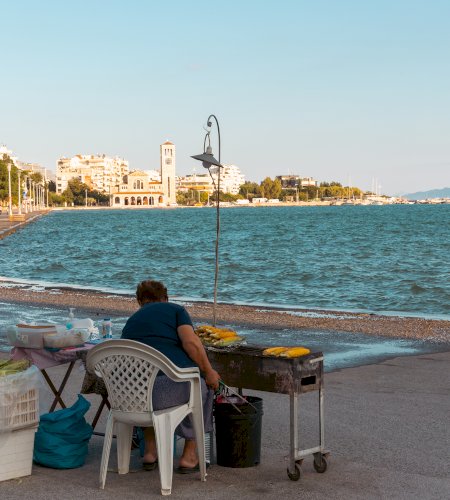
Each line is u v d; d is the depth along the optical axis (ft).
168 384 18.75
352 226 327.26
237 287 95.20
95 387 22.07
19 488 18.93
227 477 19.63
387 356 37.52
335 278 104.42
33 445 20.18
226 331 21.52
